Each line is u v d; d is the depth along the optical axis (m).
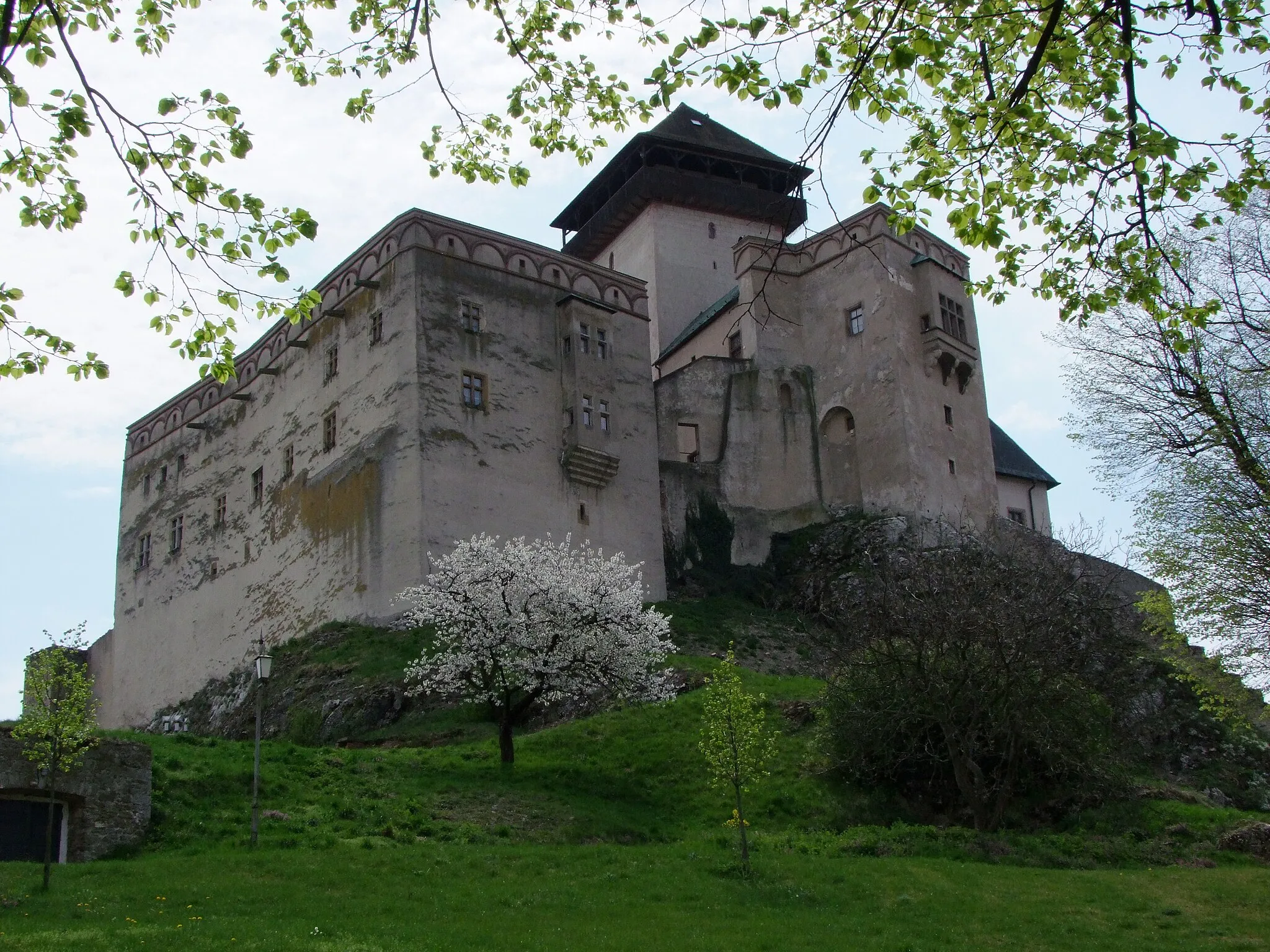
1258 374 21.06
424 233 43.69
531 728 33.81
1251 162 11.83
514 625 29.45
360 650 39.00
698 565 48.28
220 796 23.70
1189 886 20.92
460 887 19.20
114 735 25.66
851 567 46.78
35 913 16.59
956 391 52.47
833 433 51.75
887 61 10.95
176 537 53.94
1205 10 10.50
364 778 26.17
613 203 61.44
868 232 52.09
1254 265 21.25
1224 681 22.34
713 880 20.44
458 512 41.12
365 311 44.75
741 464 50.81
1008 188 12.31
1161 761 34.34
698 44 11.10
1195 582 21.84
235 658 47.69
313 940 15.59
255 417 50.34
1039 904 19.59
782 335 52.88
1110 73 11.80
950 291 53.31
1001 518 52.44
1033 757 27.69
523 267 46.06
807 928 17.77
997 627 27.27
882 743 27.66
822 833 25.16
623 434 46.56
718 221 61.59
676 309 59.34
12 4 8.33
